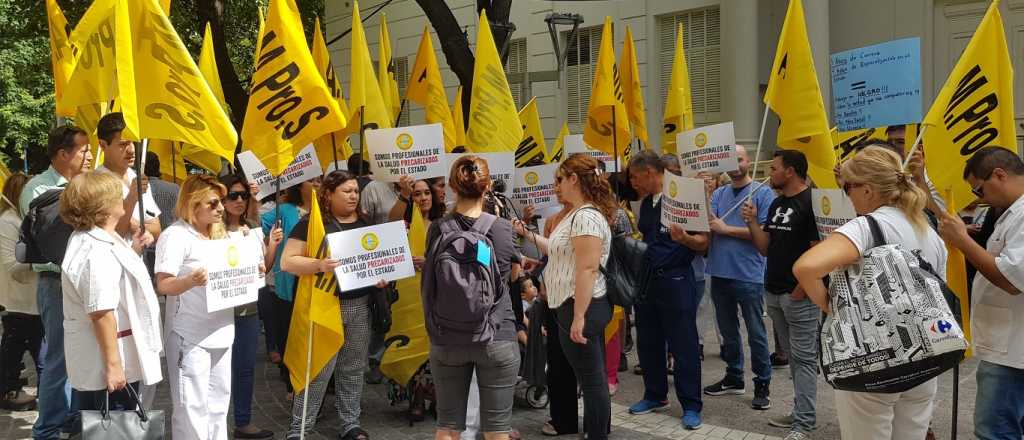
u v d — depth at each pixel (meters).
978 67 4.57
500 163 6.64
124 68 4.38
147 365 4.23
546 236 5.69
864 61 6.26
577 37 16.77
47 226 4.68
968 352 4.07
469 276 4.17
